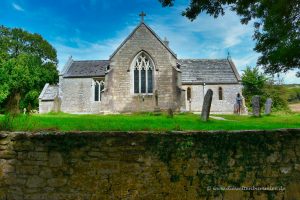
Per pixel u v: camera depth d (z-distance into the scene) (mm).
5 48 56062
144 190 7645
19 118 10961
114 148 7680
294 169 8195
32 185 7664
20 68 45219
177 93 32469
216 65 45781
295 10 14859
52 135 7676
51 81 56250
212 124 12914
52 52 61938
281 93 50656
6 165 7762
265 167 8070
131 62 33188
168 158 7762
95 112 42875
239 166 7965
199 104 42750
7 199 7672
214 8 13680
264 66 21156
